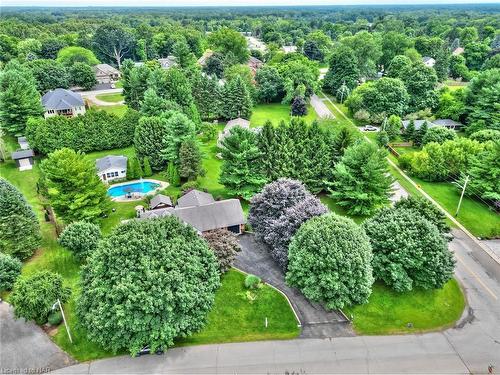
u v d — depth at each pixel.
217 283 30.86
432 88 88.25
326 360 29.62
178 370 28.78
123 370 28.72
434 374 28.53
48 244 43.66
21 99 72.06
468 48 136.75
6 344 30.75
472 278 38.50
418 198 41.50
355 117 88.25
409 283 33.34
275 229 37.97
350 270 30.55
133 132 71.75
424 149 60.50
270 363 29.39
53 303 31.33
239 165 50.72
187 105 82.06
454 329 32.53
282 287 36.69
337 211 50.19
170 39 162.25
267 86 99.62
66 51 129.00
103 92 108.94
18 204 40.53
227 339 31.45
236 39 128.75
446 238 38.66
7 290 36.22
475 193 53.28
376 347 30.72
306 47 152.38
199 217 43.56
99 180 47.12
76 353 30.00
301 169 51.50
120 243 28.69
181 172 56.72
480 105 76.94
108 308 26.88
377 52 116.31
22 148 68.75
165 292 26.81
